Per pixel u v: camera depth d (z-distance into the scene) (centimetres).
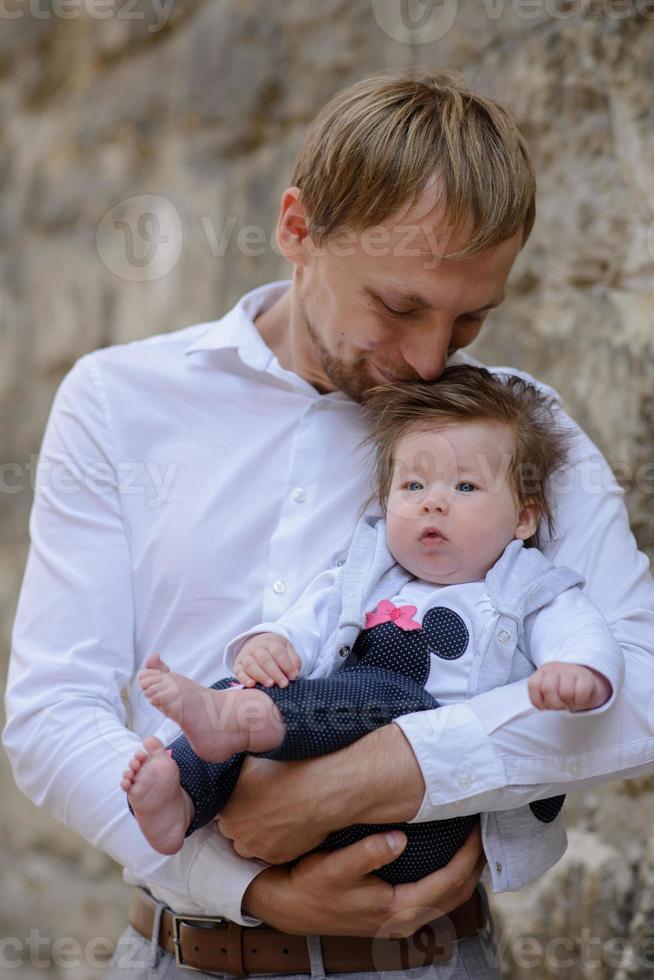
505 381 274
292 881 222
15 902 568
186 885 231
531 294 382
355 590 248
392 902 221
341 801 217
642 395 345
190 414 268
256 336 271
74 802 238
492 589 244
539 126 373
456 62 405
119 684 255
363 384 258
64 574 256
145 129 539
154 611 258
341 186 237
